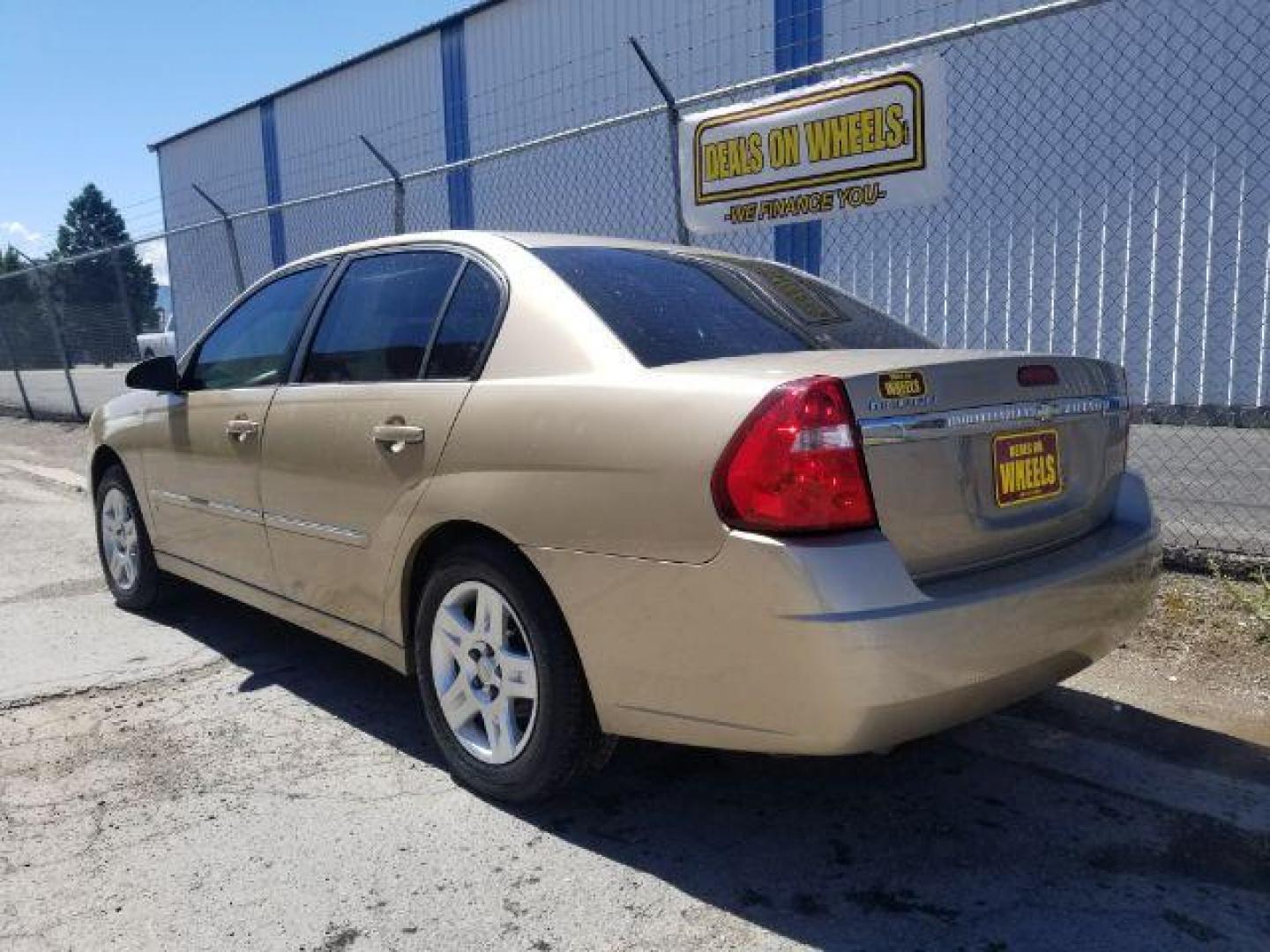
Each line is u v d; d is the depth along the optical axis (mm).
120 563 5215
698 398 2531
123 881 2732
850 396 2434
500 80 16328
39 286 15805
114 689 4125
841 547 2354
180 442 4434
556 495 2746
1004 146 10148
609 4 14391
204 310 21641
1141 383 9656
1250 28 8867
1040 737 3547
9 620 5090
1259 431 9117
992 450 2719
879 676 2316
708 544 2441
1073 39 9680
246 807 3123
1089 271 9789
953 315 10477
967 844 2885
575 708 2857
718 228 6668
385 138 18906
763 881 2709
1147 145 9406
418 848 2881
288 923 2545
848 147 5887
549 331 2998
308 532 3684
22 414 16953
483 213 16359
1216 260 9203
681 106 6516
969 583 2559
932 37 5227
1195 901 2600
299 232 21750
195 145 24938
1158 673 4027
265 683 4180
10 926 2539
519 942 2461
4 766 3422
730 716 2490
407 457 3197
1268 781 3211
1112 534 3059
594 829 2988
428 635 3254
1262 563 4922
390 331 3537
